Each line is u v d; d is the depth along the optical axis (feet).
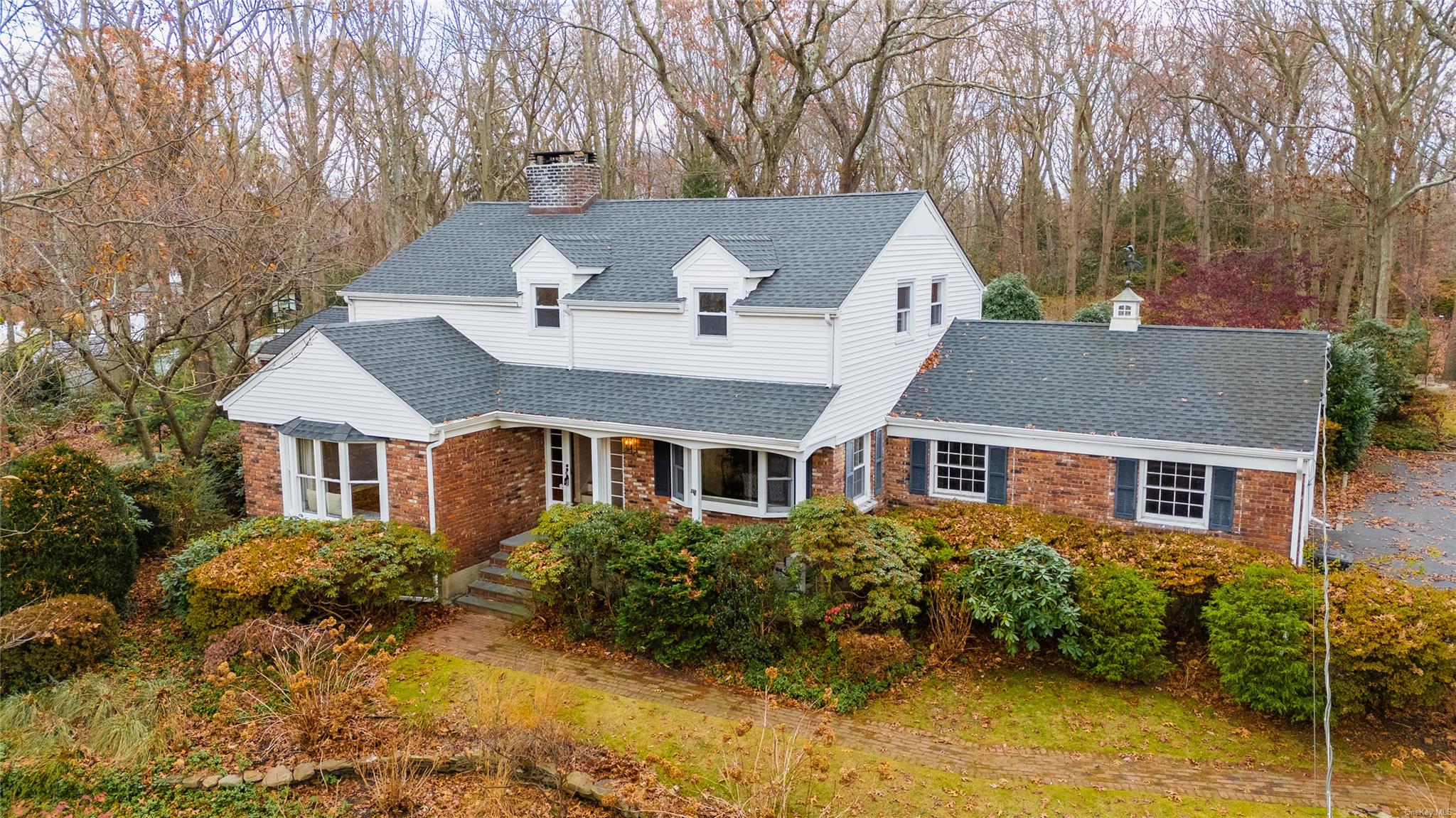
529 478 60.18
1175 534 49.98
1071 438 54.13
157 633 48.57
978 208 165.27
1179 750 37.50
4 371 54.08
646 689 42.65
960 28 115.44
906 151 142.00
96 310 60.44
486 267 67.31
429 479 52.60
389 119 113.19
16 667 40.68
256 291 78.89
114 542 48.96
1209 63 136.67
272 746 35.94
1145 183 151.12
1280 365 54.75
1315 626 37.35
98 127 64.13
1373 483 75.10
